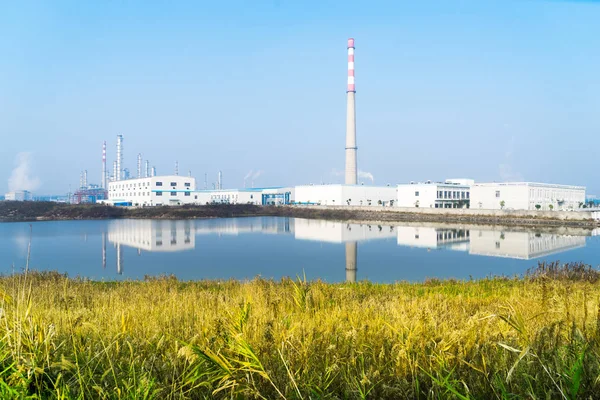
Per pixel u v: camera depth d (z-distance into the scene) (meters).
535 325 5.54
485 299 11.79
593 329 4.80
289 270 38.41
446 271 37.91
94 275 34.84
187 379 4.06
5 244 56.00
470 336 4.92
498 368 4.14
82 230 76.56
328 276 35.38
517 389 3.82
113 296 12.51
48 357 4.27
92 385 3.99
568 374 3.79
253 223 94.88
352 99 141.62
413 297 12.85
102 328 6.12
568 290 9.86
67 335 5.47
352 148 141.50
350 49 141.88
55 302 11.09
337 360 4.52
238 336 4.29
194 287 17.41
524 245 55.81
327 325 6.28
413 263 42.34
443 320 6.39
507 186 92.12
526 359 4.24
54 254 47.44
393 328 5.41
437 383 3.80
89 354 4.66
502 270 38.06
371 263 42.31
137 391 3.72
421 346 4.64
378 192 133.12
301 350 4.76
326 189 131.00
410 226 84.50
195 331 5.96
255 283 16.47
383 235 69.06
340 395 4.18
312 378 4.14
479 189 95.31
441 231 74.12
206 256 46.78
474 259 44.72
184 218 112.06
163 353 4.98
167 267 39.59
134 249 52.19
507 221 85.12
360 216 106.06
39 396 3.68
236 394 3.97
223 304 8.91
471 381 4.03
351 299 12.26
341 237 66.44
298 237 66.44
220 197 150.25
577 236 65.06
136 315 7.63
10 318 5.18
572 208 104.69
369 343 5.27
